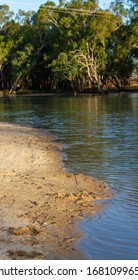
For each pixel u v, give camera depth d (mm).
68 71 71250
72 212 9805
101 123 28734
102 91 72250
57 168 14617
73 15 74188
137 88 76625
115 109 40281
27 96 75688
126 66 74438
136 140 20688
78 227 8867
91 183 12469
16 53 82312
